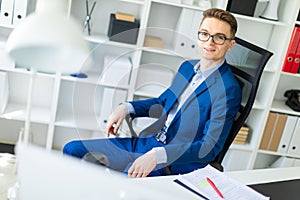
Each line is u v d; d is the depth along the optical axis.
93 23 3.35
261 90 3.50
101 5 3.32
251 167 3.52
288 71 3.35
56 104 3.21
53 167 1.17
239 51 2.47
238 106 2.27
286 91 3.64
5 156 1.83
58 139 3.54
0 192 1.51
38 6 1.18
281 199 1.73
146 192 1.22
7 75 3.24
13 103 3.45
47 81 3.43
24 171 1.18
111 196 1.18
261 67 2.33
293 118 3.45
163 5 3.36
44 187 1.17
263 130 3.45
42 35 1.11
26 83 3.42
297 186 1.86
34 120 3.23
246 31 3.51
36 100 3.47
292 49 3.29
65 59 1.17
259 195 1.70
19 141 1.26
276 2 3.27
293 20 3.22
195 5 3.13
